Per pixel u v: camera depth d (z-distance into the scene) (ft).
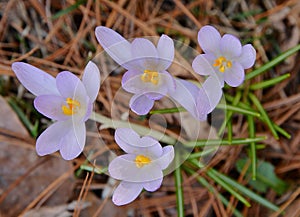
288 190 1.27
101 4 1.31
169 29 1.33
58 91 1.03
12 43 1.32
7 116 1.24
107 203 1.23
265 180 1.26
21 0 1.31
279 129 1.21
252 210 1.26
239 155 1.28
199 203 1.25
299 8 1.34
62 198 1.23
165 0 1.35
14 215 1.22
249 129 1.20
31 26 1.32
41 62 1.29
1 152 1.23
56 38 1.32
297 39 1.34
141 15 1.33
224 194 1.28
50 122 1.26
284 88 1.34
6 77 1.29
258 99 1.29
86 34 1.31
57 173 1.24
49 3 1.31
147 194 1.25
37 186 1.23
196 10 1.35
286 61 1.33
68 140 1.01
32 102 1.28
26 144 1.24
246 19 1.37
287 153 1.30
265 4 1.37
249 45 1.04
